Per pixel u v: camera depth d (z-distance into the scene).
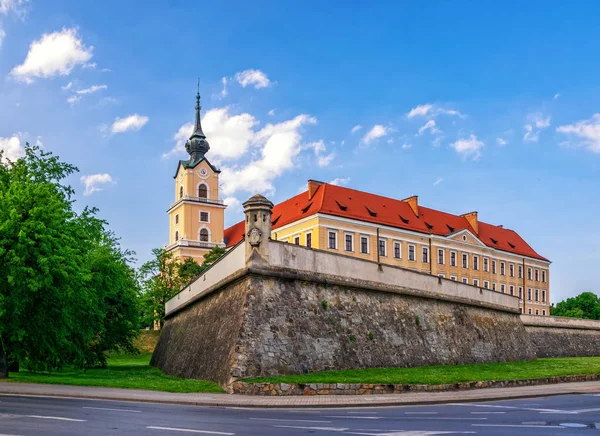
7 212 29.56
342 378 24.72
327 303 29.55
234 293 28.53
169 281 86.50
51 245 30.08
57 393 22.95
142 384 26.11
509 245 115.25
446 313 38.91
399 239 90.94
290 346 26.59
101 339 48.06
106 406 18.92
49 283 28.94
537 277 120.62
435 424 14.42
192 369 31.42
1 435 12.06
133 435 12.15
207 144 116.94
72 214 38.59
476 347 40.66
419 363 33.72
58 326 31.14
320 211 81.31
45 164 42.50
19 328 29.39
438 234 96.94
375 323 31.91
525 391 25.55
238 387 23.20
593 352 67.25
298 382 23.34
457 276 99.19
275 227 89.56
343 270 31.25
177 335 41.19
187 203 110.12
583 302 137.75
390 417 16.23
